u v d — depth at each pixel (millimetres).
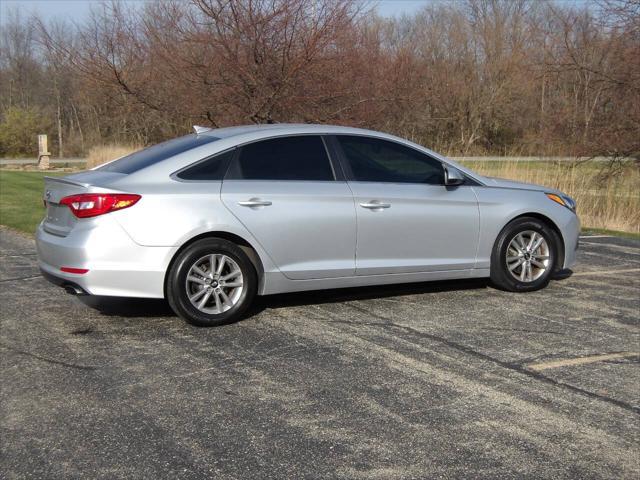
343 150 5715
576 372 4348
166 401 3867
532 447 3359
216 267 5223
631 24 14352
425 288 6512
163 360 4520
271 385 4098
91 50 14453
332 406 3803
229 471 3111
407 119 18672
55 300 6051
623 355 4680
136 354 4637
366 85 14109
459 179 5965
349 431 3506
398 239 5766
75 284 4949
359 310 5730
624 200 12773
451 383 4141
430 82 32062
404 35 33719
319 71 12633
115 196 4895
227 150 5340
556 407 3818
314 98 12750
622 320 5516
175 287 5066
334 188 5535
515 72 31594
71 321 5398
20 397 3922
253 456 3248
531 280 6387
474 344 4867
